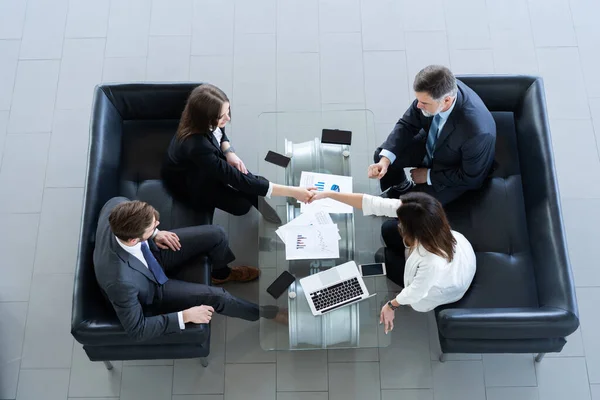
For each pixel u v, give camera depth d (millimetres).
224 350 3092
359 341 2590
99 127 2865
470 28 3900
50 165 3564
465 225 2908
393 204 2615
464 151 2715
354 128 3012
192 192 2967
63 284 3271
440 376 3020
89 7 3941
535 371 3021
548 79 3752
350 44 3877
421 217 2312
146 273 2465
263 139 2996
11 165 3559
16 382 3035
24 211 3445
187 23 3926
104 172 2820
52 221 3424
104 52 3865
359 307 2637
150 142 3129
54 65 3830
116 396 3012
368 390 2996
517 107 3051
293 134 3008
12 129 3656
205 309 2533
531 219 2777
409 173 3508
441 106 2564
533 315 2383
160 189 3027
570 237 3350
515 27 3895
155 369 3061
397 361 3053
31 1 3955
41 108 3717
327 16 3930
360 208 2684
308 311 2602
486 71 3785
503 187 2961
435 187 2973
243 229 3402
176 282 2674
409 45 3869
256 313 2859
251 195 3104
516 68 3791
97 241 2393
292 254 2668
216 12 3936
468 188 2916
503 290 2707
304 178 2854
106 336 2400
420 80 2486
